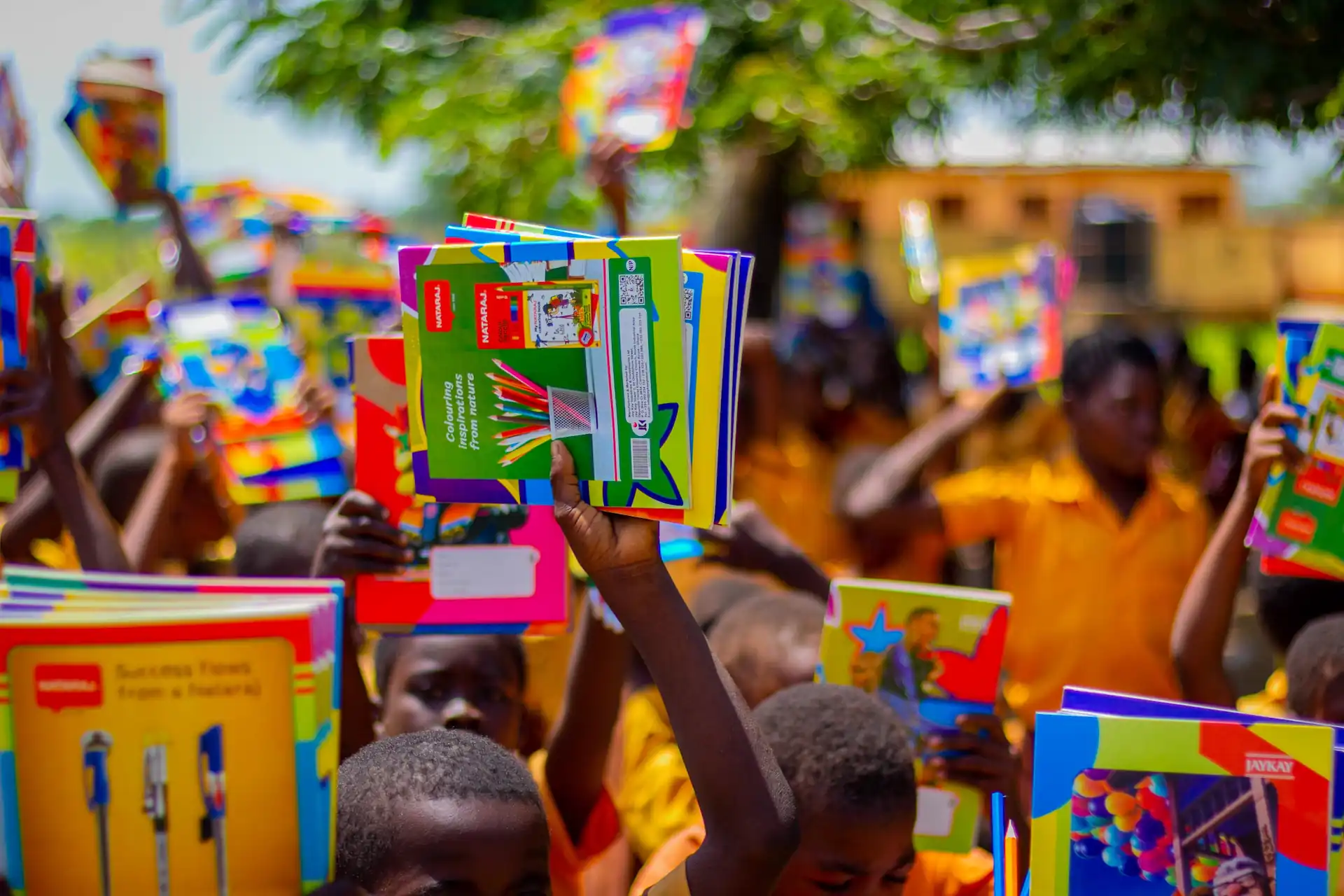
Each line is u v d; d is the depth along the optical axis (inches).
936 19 221.0
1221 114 176.1
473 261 63.4
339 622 58.6
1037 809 67.4
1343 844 65.3
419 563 89.7
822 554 208.8
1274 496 100.3
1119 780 66.9
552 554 90.7
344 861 65.1
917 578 159.9
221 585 59.4
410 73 242.4
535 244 62.7
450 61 246.1
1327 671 101.0
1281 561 101.3
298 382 122.0
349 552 88.8
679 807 107.6
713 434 62.1
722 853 61.0
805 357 261.9
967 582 263.7
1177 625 107.7
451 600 89.9
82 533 96.3
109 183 156.3
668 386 61.3
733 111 222.2
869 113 238.8
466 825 64.3
